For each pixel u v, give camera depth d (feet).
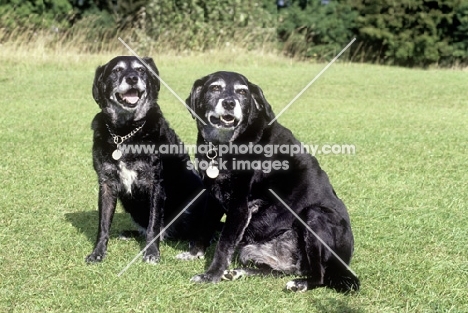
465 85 60.39
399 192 22.35
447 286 13.84
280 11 91.71
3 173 23.94
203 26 72.64
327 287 13.55
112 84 15.57
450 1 86.58
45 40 66.18
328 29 90.58
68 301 12.69
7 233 17.12
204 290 13.37
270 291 13.46
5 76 54.13
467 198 21.70
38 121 36.24
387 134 34.63
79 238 16.93
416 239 17.21
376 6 89.51
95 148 15.80
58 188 21.99
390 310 12.53
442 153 29.60
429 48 87.86
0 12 73.67
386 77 65.82
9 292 13.08
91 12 88.63
